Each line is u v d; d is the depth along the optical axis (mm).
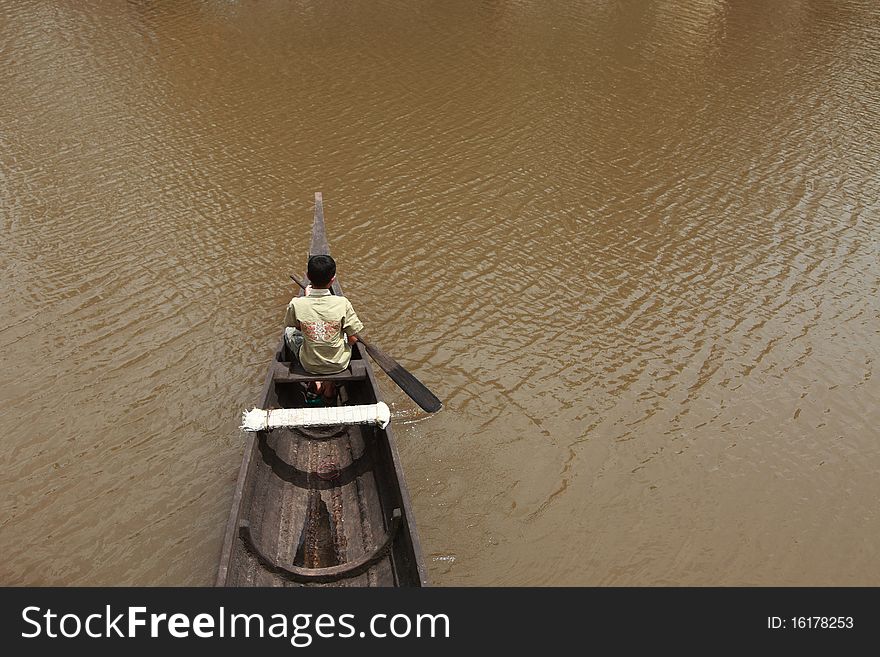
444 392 7426
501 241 9633
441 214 10125
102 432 6832
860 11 17484
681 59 14797
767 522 6285
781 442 6980
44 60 13914
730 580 5855
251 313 8266
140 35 15117
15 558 5828
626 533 6195
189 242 9383
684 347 8000
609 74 14125
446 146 11672
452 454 6828
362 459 6398
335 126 12117
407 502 5324
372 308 8453
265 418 5969
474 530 6203
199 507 6250
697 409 7297
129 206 10039
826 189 10758
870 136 12117
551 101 13094
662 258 9383
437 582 5797
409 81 13625
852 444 6965
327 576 5293
